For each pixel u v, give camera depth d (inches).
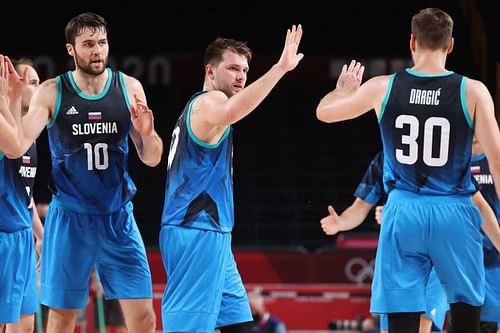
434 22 529.0
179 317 548.7
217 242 557.0
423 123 522.6
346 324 1272.1
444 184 524.7
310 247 1557.6
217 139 557.0
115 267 631.2
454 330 541.0
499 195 527.8
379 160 706.8
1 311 615.5
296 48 521.7
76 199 617.0
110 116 610.5
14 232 621.0
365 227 1702.8
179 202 559.2
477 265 528.4
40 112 600.1
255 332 1122.7
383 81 535.2
